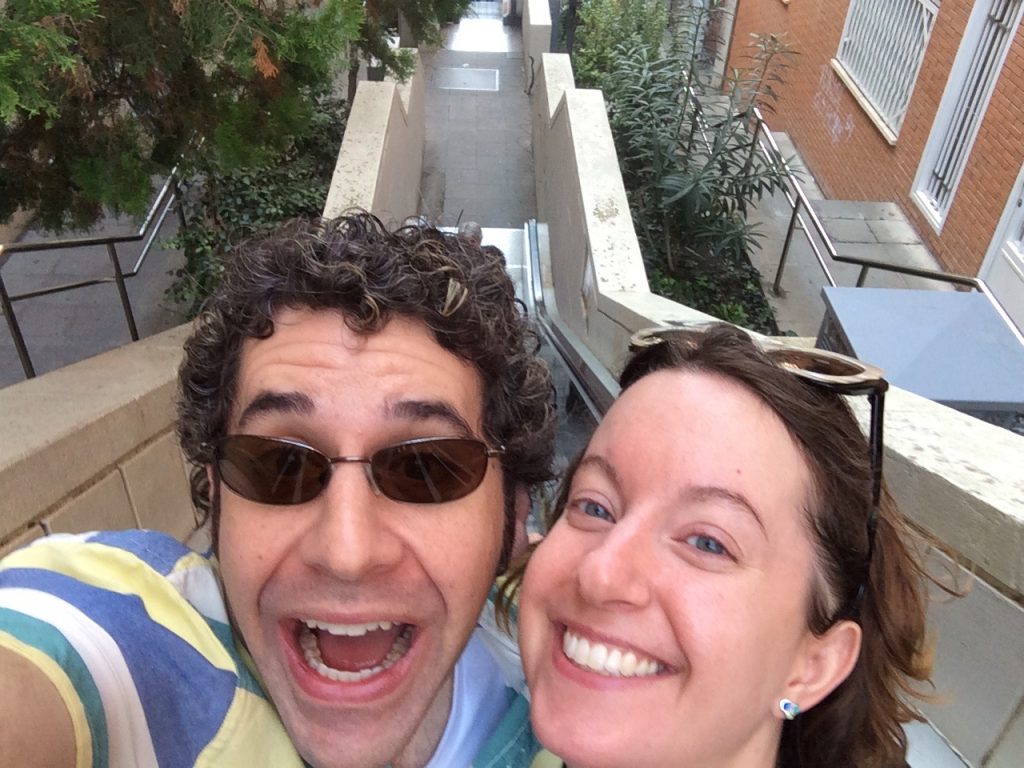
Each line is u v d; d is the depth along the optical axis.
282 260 0.38
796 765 0.46
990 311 1.29
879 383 0.40
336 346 0.37
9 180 1.24
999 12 2.27
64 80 1.08
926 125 2.60
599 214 1.67
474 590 0.40
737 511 0.37
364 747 0.40
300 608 0.38
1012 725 0.55
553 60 2.89
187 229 2.25
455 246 0.44
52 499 0.76
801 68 3.62
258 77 1.25
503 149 3.53
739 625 0.36
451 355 0.40
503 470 0.44
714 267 2.37
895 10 2.84
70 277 2.51
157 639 0.37
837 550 0.39
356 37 1.19
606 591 0.36
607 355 1.46
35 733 0.29
